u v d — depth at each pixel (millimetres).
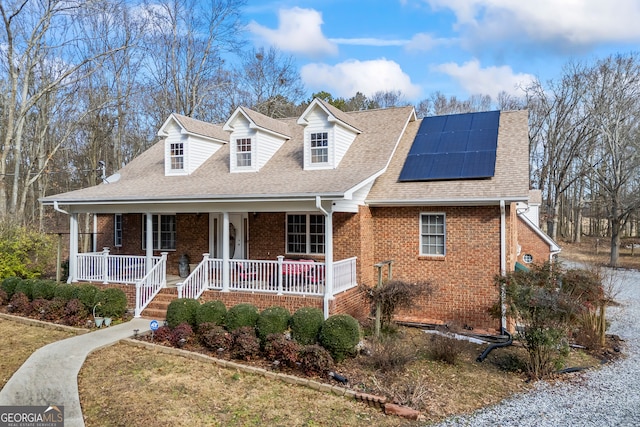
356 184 11930
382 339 10500
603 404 8258
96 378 8297
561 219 51969
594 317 12531
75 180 37625
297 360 8836
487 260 13180
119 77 30625
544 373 9797
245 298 12609
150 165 19500
